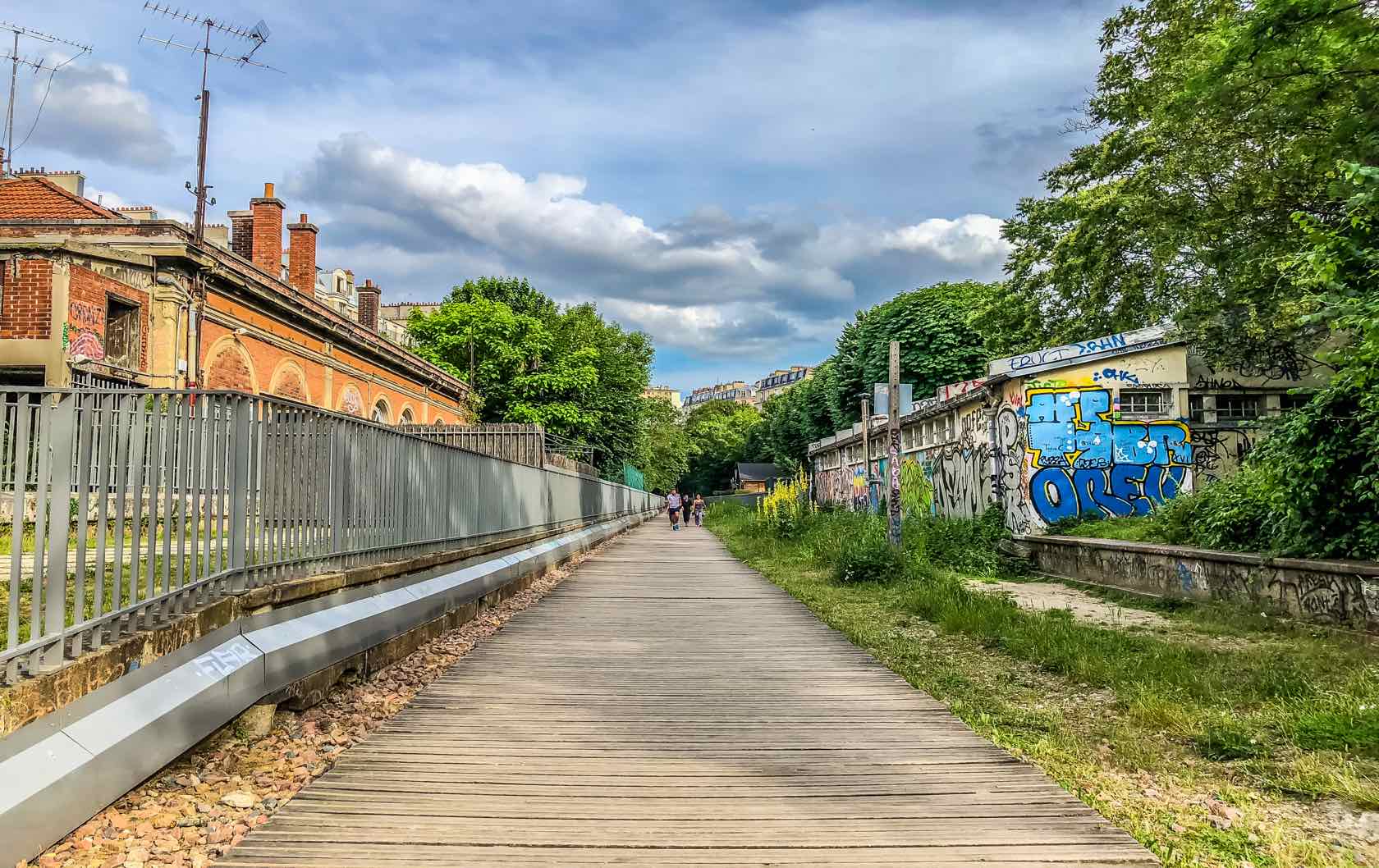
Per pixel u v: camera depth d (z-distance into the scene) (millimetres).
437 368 33125
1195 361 16203
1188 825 3850
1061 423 16094
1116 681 6410
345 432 6641
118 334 15844
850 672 7055
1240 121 11031
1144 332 16156
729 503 54656
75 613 3586
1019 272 23578
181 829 3639
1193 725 5277
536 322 42000
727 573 15961
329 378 23828
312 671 5641
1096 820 3795
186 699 4180
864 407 23266
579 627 9422
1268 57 8430
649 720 5496
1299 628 8180
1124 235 17656
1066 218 20188
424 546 8633
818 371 56594
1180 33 14352
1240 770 4617
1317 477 8656
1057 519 15875
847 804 3969
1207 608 9586
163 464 4270
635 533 34594
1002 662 7551
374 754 4688
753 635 8898
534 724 5348
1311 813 4008
